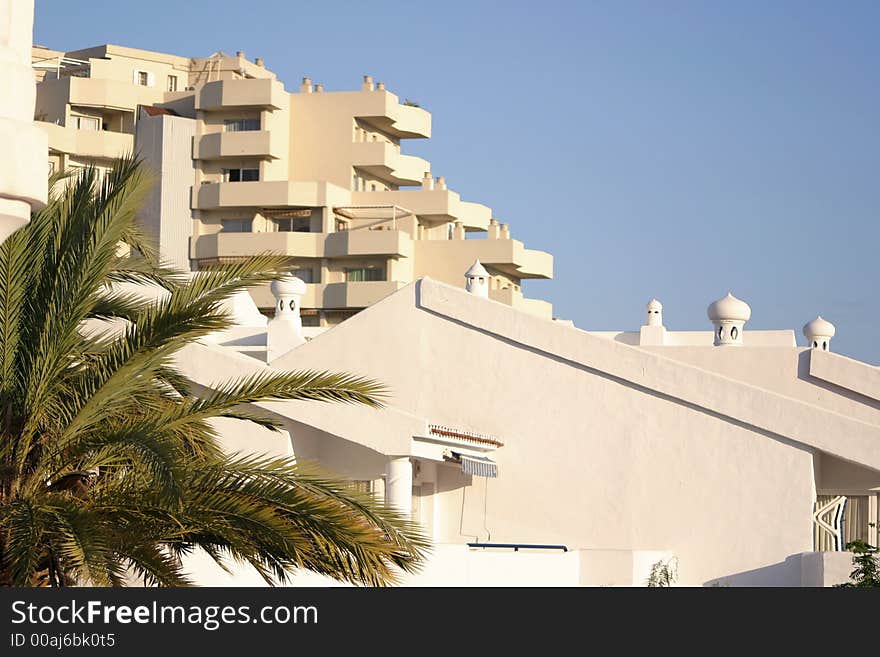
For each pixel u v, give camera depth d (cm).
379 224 15000
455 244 14900
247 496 2358
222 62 16500
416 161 15862
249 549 2356
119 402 2483
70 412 2433
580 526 4775
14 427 2459
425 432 4612
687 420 4688
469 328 4978
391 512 2402
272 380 2545
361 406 4706
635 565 4400
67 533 2191
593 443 4794
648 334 6588
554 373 4869
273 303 13712
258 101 14538
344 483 2483
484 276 5712
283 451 4844
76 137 14988
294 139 15088
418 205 15012
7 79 1320
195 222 14650
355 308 14062
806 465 4531
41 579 2402
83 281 2477
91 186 2592
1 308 2448
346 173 14988
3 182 1269
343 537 2302
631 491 4725
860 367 5147
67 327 2455
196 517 2308
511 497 4881
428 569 3900
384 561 2388
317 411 4766
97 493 2422
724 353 5316
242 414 2714
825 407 5175
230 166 14750
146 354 2462
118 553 2320
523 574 4228
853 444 4491
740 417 4616
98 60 16025
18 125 1284
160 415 2473
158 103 15600
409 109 15738
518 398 4894
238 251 14288
